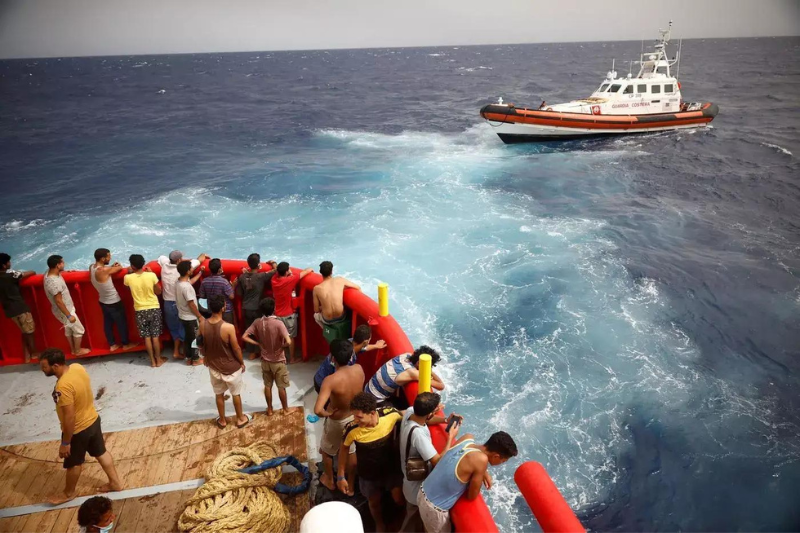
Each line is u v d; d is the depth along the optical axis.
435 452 3.42
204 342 4.88
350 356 4.13
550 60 156.88
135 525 4.12
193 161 29.69
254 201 20.16
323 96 69.19
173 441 5.02
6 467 4.78
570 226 16.83
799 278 13.52
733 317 11.69
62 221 18.75
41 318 6.32
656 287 12.88
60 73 149.50
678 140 29.92
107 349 6.42
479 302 11.98
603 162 25.62
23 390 5.89
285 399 5.36
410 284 12.78
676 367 9.91
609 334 10.85
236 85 93.44
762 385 9.54
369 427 3.64
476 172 23.84
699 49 185.88
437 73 110.69
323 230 16.50
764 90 58.59
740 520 7.04
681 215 18.08
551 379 9.46
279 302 5.91
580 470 7.71
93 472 4.70
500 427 8.34
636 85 30.34
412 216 17.59
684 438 8.27
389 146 32.25
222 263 6.51
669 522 7.00
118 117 51.94
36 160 31.25
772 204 19.41
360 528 3.14
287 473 4.60
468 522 2.98
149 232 17.02
